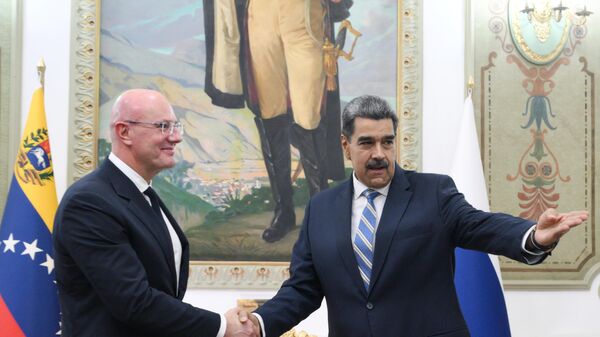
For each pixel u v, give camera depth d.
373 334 2.65
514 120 4.90
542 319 4.81
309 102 4.83
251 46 4.82
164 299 2.57
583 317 4.84
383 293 2.68
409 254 2.69
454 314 2.70
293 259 3.07
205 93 4.79
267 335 2.87
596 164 4.94
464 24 4.90
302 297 2.98
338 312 2.75
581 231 4.88
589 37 5.00
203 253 4.73
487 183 4.86
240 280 4.71
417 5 4.88
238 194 4.77
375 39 4.89
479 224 2.63
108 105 4.75
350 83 4.86
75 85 4.69
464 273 4.30
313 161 4.81
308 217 3.03
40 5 4.73
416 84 4.85
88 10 4.73
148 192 2.82
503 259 4.80
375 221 2.81
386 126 2.79
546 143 4.92
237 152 4.79
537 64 4.94
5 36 4.68
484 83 4.89
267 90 4.82
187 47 4.81
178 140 2.83
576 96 4.96
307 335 4.41
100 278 2.51
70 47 4.71
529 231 2.41
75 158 4.66
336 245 2.80
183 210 4.73
